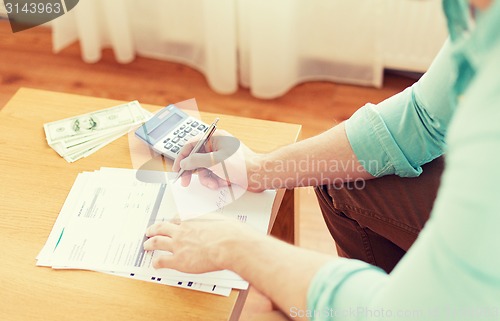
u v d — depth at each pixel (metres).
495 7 0.45
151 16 2.04
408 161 0.96
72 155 1.07
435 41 1.81
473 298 0.55
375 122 0.96
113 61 2.15
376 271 0.70
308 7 1.85
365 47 1.90
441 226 0.54
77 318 0.82
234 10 1.83
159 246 0.89
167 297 0.84
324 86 2.01
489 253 0.51
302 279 0.72
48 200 0.99
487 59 0.47
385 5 1.78
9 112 1.17
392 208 0.99
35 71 2.12
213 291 0.84
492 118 0.47
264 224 0.93
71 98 1.21
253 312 1.33
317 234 1.58
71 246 0.91
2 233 0.94
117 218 0.95
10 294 0.86
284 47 1.87
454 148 0.52
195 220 0.91
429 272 0.57
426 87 0.90
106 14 2.03
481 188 0.49
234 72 1.96
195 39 2.04
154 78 2.08
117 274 0.87
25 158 1.07
